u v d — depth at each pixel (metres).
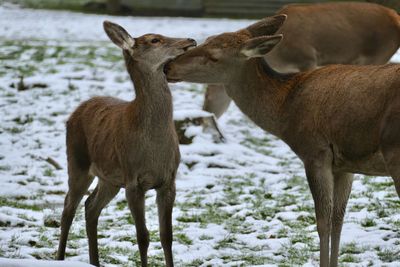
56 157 17.20
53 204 14.20
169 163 10.09
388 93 9.17
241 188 15.23
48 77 24.14
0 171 16.12
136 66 10.06
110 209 13.88
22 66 25.80
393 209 13.10
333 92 9.70
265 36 10.14
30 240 11.65
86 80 24.39
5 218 12.69
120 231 12.45
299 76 10.33
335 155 9.78
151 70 10.02
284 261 10.93
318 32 17.86
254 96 10.46
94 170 10.84
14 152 17.42
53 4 41.12
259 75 10.45
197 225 12.92
